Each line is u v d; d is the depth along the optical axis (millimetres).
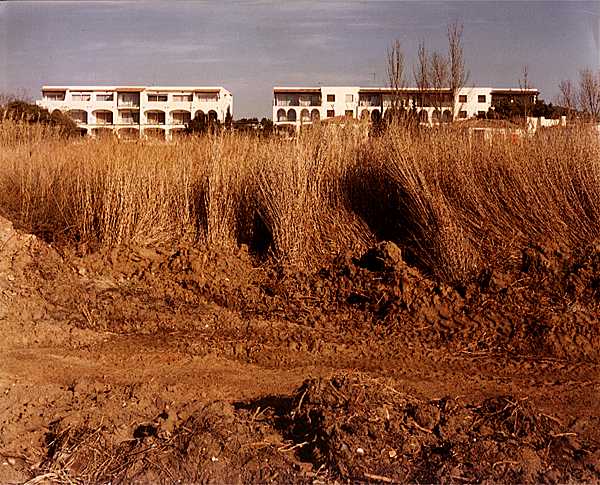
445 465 4469
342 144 11023
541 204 9367
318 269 9398
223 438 4820
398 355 6836
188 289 8984
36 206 11461
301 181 9859
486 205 9555
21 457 4836
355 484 4402
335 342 7195
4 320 7652
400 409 5051
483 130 10719
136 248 9867
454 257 8422
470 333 7395
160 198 10531
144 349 7000
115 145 11523
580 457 4629
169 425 5094
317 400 5066
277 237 9672
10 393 5711
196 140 11891
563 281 8094
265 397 5711
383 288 8203
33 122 14945
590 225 9258
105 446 4879
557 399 5742
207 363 6598
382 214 10305
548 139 10078
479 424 4957
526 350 7027
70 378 6195
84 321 7863
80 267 9547
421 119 13523
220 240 10188
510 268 8500
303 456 4738
